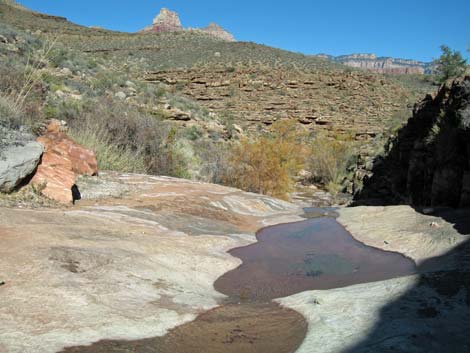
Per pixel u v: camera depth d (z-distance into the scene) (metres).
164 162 14.59
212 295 4.41
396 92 57.75
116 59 68.00
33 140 7.43
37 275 3.77
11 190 6.41
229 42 81.19
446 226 6.79
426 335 3.10
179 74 60.66
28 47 21.78
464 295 3.80
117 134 13.78
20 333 2.89
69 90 18.69
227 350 3.11
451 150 9.66
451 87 12.40
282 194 19.73
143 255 4.95
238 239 6.93
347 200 24.41
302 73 62.12
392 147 21.92
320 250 6.56
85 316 3.28
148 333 3.25
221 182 18.52
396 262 5.75
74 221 5.87
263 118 48.53
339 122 48.31
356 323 3.45
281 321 3.72
